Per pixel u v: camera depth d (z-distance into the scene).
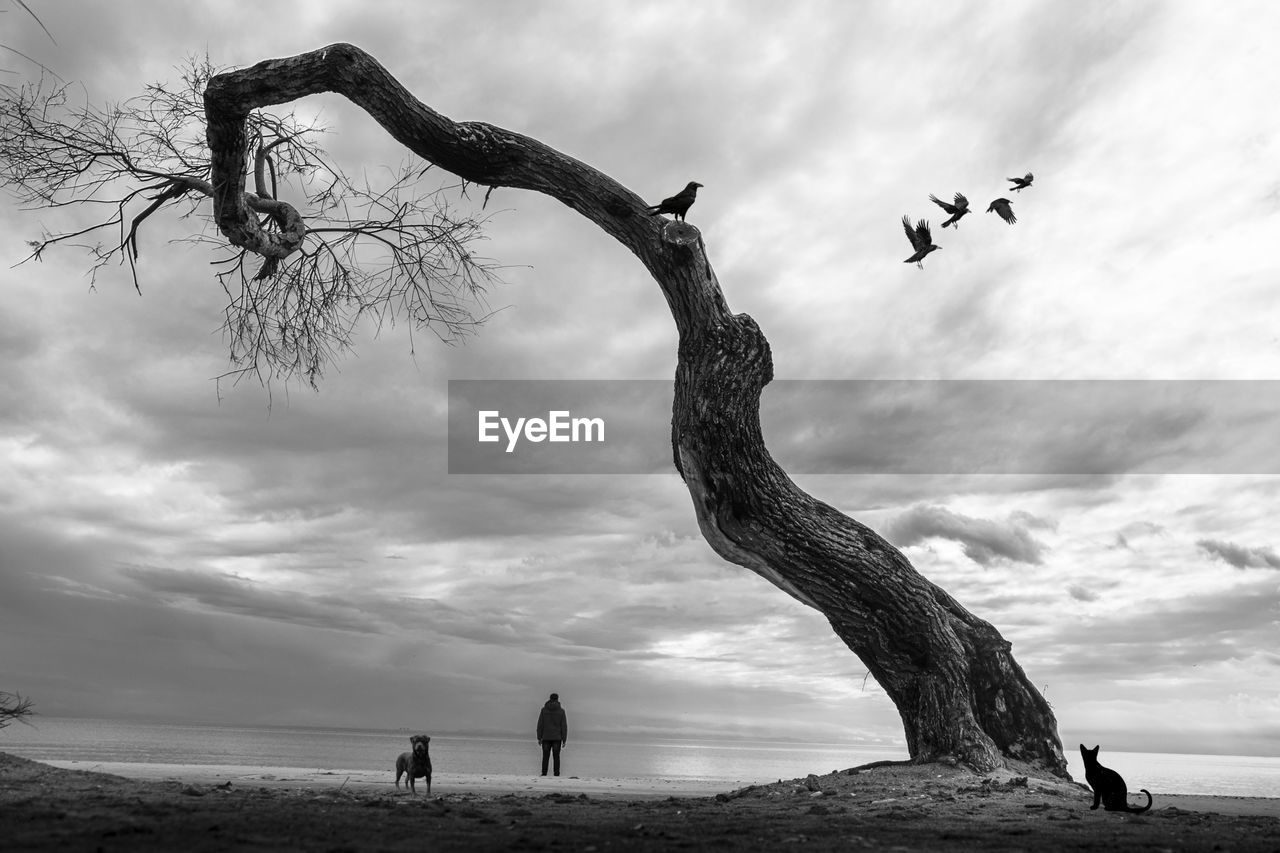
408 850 5.42
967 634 14.22
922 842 6.71
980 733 13.27
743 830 7.42
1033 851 6.21
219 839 5.60
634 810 9.60
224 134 12.79
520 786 13.95
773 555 14.07
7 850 4.92
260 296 14.61
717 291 13.79
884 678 14.34
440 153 13.98
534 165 14.09
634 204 13.94
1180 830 8.17
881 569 13.89
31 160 12.68
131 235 13.65
